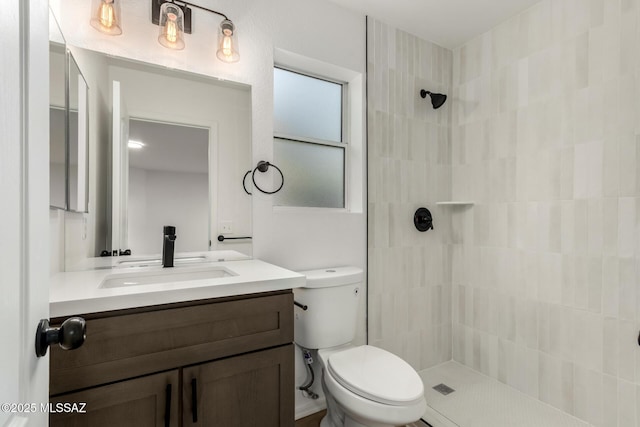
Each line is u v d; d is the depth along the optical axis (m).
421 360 2.18
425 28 2.09
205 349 1.00
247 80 1.62
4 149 0.38
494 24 2.04
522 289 1.90
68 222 1.27
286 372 1.15
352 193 2.03
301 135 1.93
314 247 1.81
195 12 1.50
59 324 0.81
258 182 1.66
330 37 1.85
